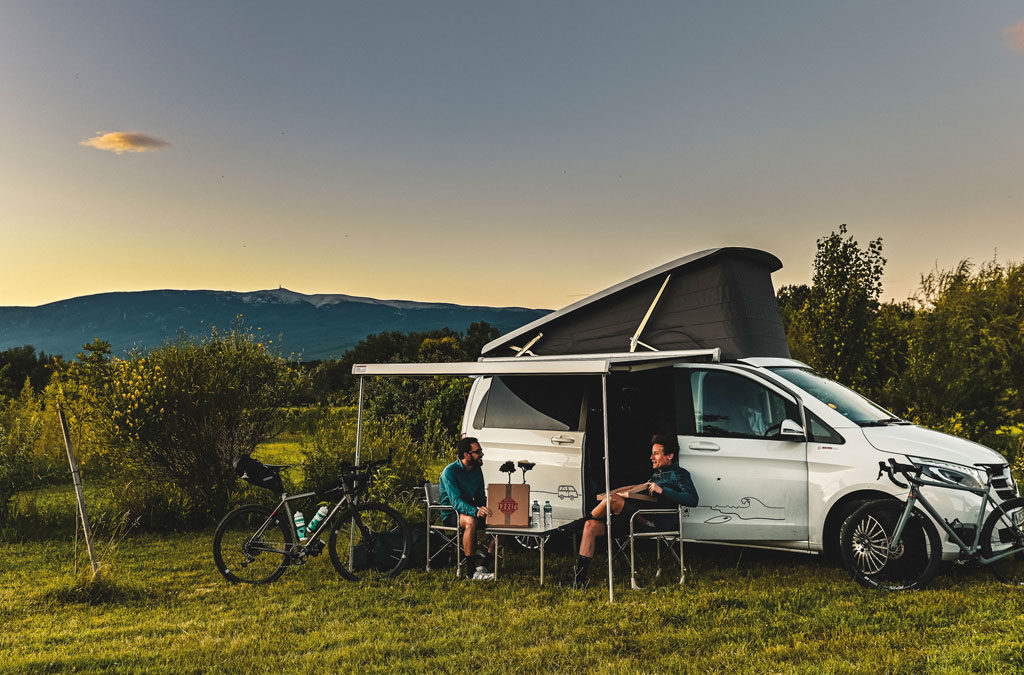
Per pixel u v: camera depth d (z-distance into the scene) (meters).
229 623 5.91
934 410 12.16
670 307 8.81
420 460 11.33
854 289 12.73
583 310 9.43
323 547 7.31
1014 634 4.81
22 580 7.66
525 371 6.81
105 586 6.76
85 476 13.13
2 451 10.85
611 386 7.86
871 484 6.33
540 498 7.76
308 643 5.37
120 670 4.87
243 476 7.28
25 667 4.88
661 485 6.86
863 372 12.72
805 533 6.63
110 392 10.88
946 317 13.09
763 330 8.48
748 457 6.90
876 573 6.24
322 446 11.10
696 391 7.36
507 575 7.15
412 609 6.16
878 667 4.46
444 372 7.25
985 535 6.11
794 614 5.61
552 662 4.86
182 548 9.08
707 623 5.52
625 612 5.81
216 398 10.73
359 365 7.82
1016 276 18.02
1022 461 10.47
